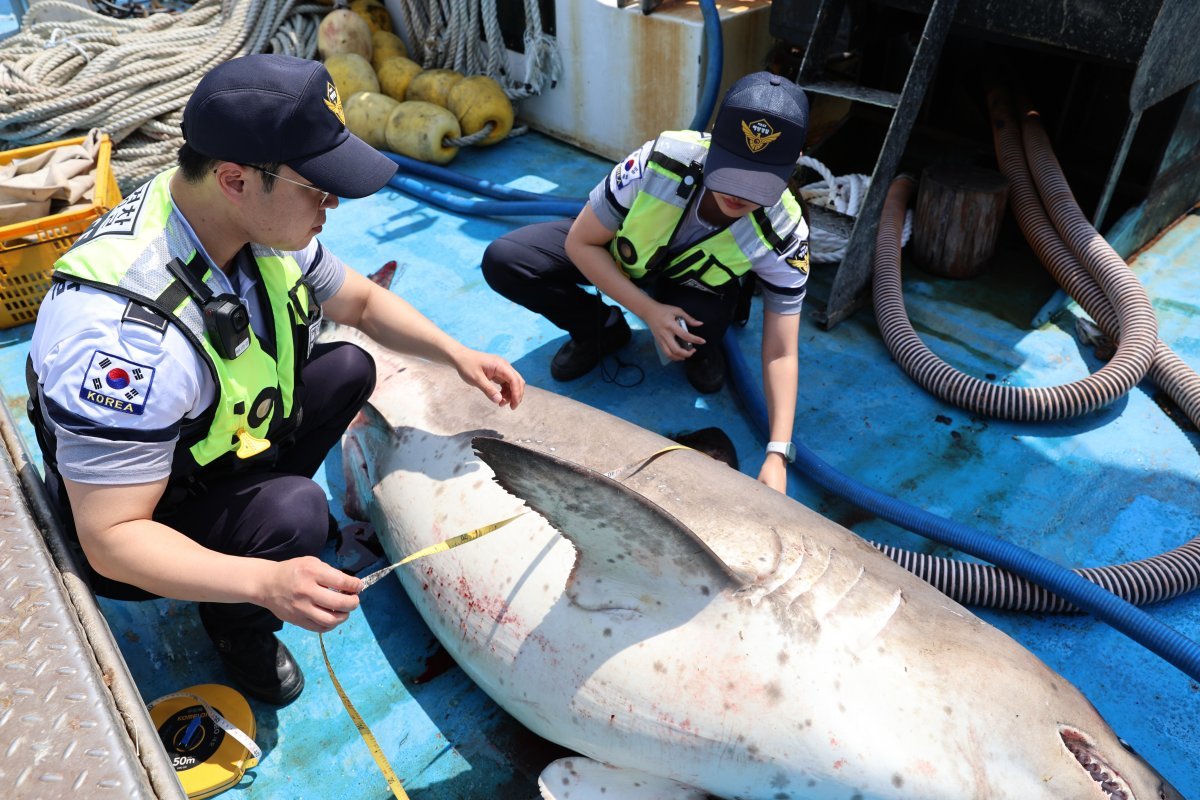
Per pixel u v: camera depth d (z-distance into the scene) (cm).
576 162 466
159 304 154
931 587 192
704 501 191
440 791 199
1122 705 219
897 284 346
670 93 416
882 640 169
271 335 182
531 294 306
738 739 167
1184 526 264
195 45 489
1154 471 285
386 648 231
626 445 210
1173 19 295
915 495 278
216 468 187
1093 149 411
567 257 302
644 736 174
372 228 414
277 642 215
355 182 157
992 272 379
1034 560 237
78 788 124
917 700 163
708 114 391
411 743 209
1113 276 325
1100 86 395
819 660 165
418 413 232
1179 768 204
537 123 493
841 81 347
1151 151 392
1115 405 311
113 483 154
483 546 197
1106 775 167
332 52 484
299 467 226
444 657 229
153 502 161
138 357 150
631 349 342
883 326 337
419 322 222
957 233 360
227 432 176
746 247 254
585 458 207
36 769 126
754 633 168
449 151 452
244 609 198
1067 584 231
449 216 424
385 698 219
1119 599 226
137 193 167
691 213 258
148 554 156
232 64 152
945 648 171
